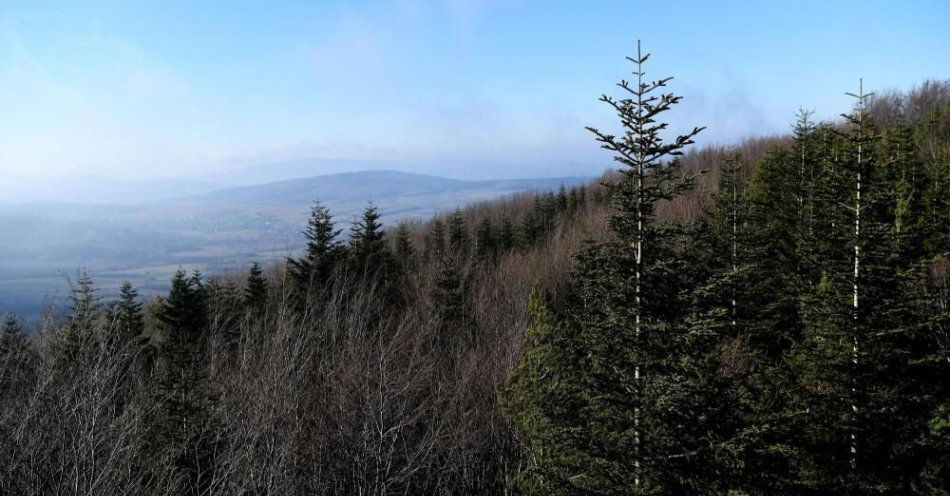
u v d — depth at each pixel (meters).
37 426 10.88
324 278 29.86
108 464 10.41
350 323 19.95
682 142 8.65
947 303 13.01
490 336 25.31
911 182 21.39
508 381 13.66
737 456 8.58
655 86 8.55
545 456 10.54
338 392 16.78
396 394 16.28
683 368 8.97
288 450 13.80
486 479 17.41
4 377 12.33
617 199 9.22
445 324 27.45
